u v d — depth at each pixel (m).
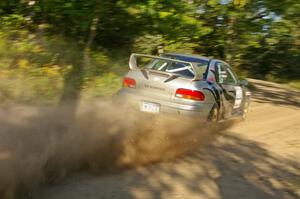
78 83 9.30
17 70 8.75
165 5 9.90
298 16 12.55
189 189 5.11
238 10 12.17
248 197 5.06
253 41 13.64
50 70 9.21
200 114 7.49
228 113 8.79
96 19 10.34
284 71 26.67
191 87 7.50
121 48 12.34
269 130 9.09
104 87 9.58
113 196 4.62
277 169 6.32
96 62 10.75
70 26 11.34
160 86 7.62
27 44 9.98
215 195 5.01
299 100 16.30
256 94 15.93
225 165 6.23
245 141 7.86
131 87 7.83
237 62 21.42
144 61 11.92
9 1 10.72
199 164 6.12
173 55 8.46
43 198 4.33
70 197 4.45
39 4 10.39
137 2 9.72
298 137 8.66
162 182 5.23
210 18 13.05
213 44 14.63
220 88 8.20
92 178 5.05
